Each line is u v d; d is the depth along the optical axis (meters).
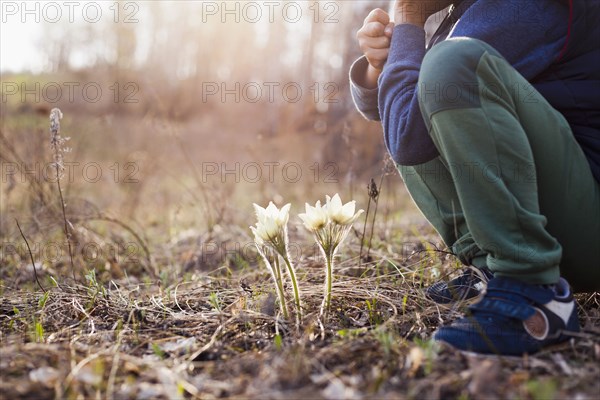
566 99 1.53
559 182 1.47
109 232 3.61
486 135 1.40
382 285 2.03
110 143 6.32
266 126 8.53
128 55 14.37
